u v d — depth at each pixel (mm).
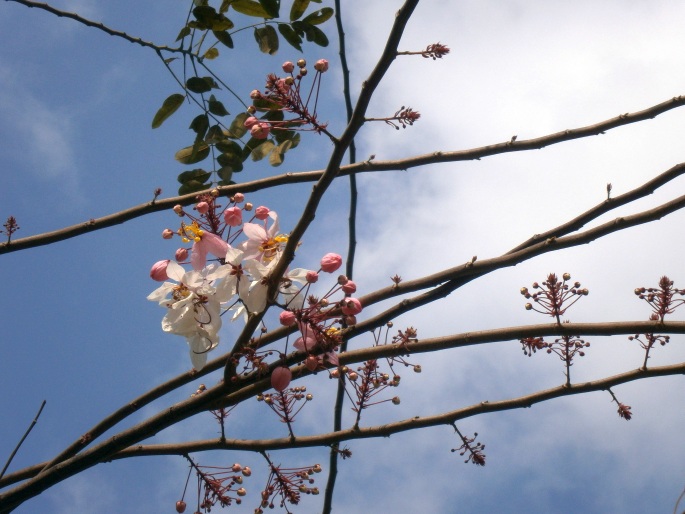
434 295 3795
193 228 3500
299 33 5039
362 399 3945
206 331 3531
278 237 3500
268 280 3404
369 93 3229
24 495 3703
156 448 4090
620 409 4035
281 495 3939
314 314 3377
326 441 3990
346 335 3746
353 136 3271
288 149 5102
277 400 3939
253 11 4938
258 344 3689
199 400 3742
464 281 3822
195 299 3527
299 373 3713
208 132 5055
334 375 3752
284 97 3258
